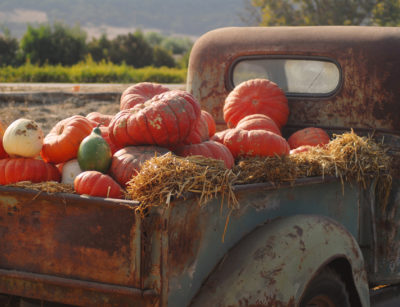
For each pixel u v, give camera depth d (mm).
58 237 2971
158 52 43750
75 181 3195
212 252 3139
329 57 4793
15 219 3064
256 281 3139
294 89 5090
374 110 4578
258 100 4953
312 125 4953
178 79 27469
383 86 4527
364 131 4641
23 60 37000
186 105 3779
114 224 2838
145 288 2826
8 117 9883
